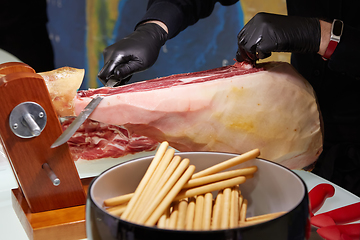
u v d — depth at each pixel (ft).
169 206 1.70
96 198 1.69
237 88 2.61
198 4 4.73
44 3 7.64
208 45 8.78
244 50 2.93
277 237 1.41
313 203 2.26
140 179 1.97
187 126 2.62
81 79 2.60
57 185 2.41
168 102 2.54
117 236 1.41
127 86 2.78
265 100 2.65
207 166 2.02
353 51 2.92
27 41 7.68
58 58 9.45
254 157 1.90
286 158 2.84
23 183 2.32
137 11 9.02
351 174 3.62
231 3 5.22
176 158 1.85
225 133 2.66
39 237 2.20
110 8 9.00
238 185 1.94
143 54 3.62
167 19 4.27
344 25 2.94
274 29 2.80
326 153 3.71
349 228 2.00
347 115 3.86
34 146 2.30
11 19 7.32
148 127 2.62
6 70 2.44
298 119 2.74
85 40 9.31
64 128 3.16
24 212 2.39
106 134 3.29
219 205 1.69
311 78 4.01
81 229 2.29
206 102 2.57
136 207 1.61
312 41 2.93
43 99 2.24
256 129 2.66
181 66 8.99
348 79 3.81
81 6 8.98
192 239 1.31
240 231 1.33
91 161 3.49
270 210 1.91
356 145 3.77
